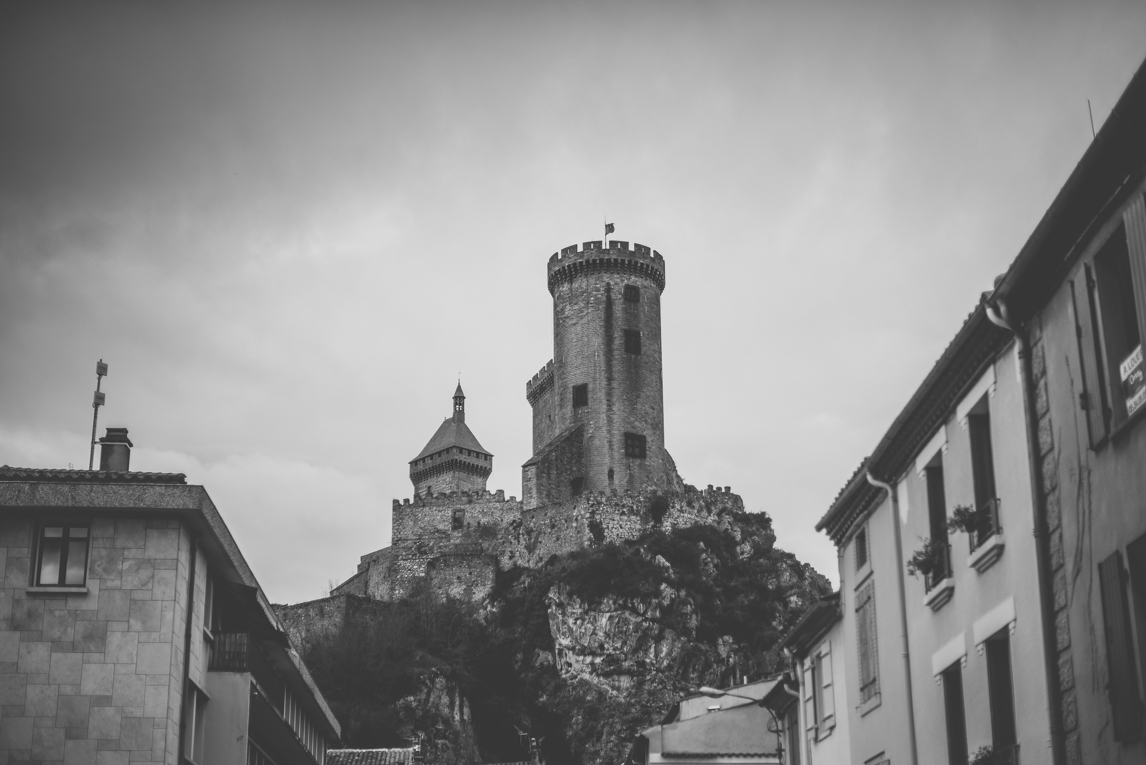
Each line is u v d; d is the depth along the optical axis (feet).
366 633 400.26
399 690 382.01
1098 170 67.77
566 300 428.15
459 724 383.45
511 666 403.95
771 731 151.94
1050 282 75.97
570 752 379.96
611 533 409.90
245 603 134.82
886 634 105.60
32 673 114.11
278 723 143.02
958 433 91.45
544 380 456.45
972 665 87.81
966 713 88.69
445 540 441.68
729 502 444.55
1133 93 61.82
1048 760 76.18
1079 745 72.69
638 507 413.80
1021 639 80.23
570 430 420.36
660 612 395.55
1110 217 69.00
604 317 422.41
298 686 157.38
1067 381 74.49
